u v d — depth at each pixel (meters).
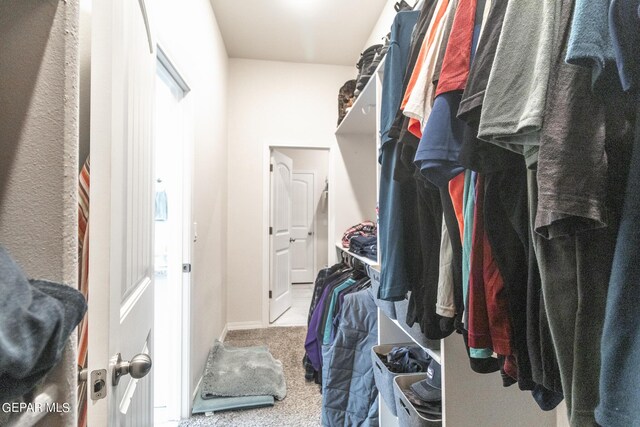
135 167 0.79
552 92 0.41
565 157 0.39
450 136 0.65
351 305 1.71
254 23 2.53
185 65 1.71
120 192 0.60
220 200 2.64
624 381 0.35
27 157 0.39
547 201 0.40
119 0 0.59
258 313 3.13
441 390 0.96
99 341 0.50
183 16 1.67
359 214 2.94
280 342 2.75
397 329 1.55
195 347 1.90
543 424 0.93
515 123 0.45
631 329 0.35
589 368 0.42
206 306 2.19
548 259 0.49
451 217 0.76
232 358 2.26
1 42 0.39
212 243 2.35
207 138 2.20
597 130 0.39
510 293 0.60
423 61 0.82
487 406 0.91
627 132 0.40
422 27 0.93
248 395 1.90
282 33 2.66
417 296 0.94
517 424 0.92
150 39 0.96
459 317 0.75
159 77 1.65
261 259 3.15
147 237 0.95
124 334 0.68
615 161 0.41
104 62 0.50
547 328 0.53
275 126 3.14
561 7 0.42
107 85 0.51
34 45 0.40
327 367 1.70
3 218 0.39
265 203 3.15
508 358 0.64
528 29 0.46
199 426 1.68
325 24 2.54
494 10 0.54
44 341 0.31
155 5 1.25
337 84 3.23
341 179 2.92
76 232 0.42
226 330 2.96
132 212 0.76
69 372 0.39
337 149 2.92
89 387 0.48
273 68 3.13
